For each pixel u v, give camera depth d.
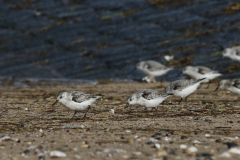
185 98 13.08
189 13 27.59
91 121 9.76
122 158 5.96
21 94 15.96
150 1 29.80
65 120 9.97
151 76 20.77
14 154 6.23
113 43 25.20
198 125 8.99
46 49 25.25
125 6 29.58
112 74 22.11
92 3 30.53
